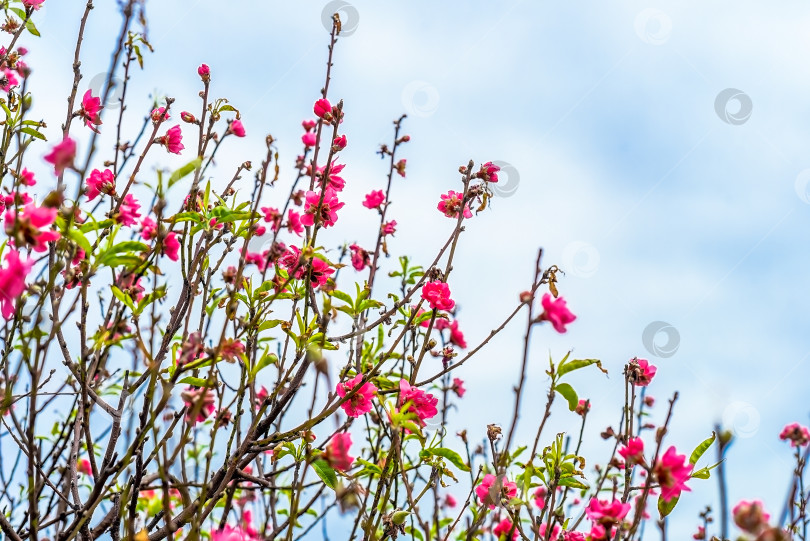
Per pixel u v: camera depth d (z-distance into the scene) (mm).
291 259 3260
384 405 2869
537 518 2945
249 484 3539
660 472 2434
